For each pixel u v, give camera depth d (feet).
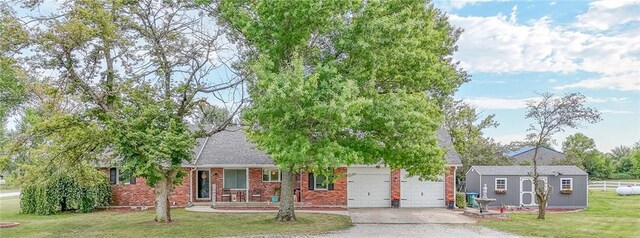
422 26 62.54
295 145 50.39
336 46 56.59
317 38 60.03
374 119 54.85
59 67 58.95
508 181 96.43
